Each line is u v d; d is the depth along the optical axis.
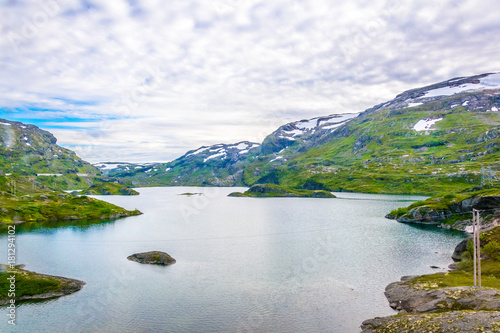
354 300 70.50
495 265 81.88
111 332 57.72
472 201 156.12
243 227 164.75
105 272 91.06
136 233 150.12
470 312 50.94
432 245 119.31
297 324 60.28
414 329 51.00
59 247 121.94
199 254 110.62
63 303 69.81
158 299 71.69
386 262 97.94
